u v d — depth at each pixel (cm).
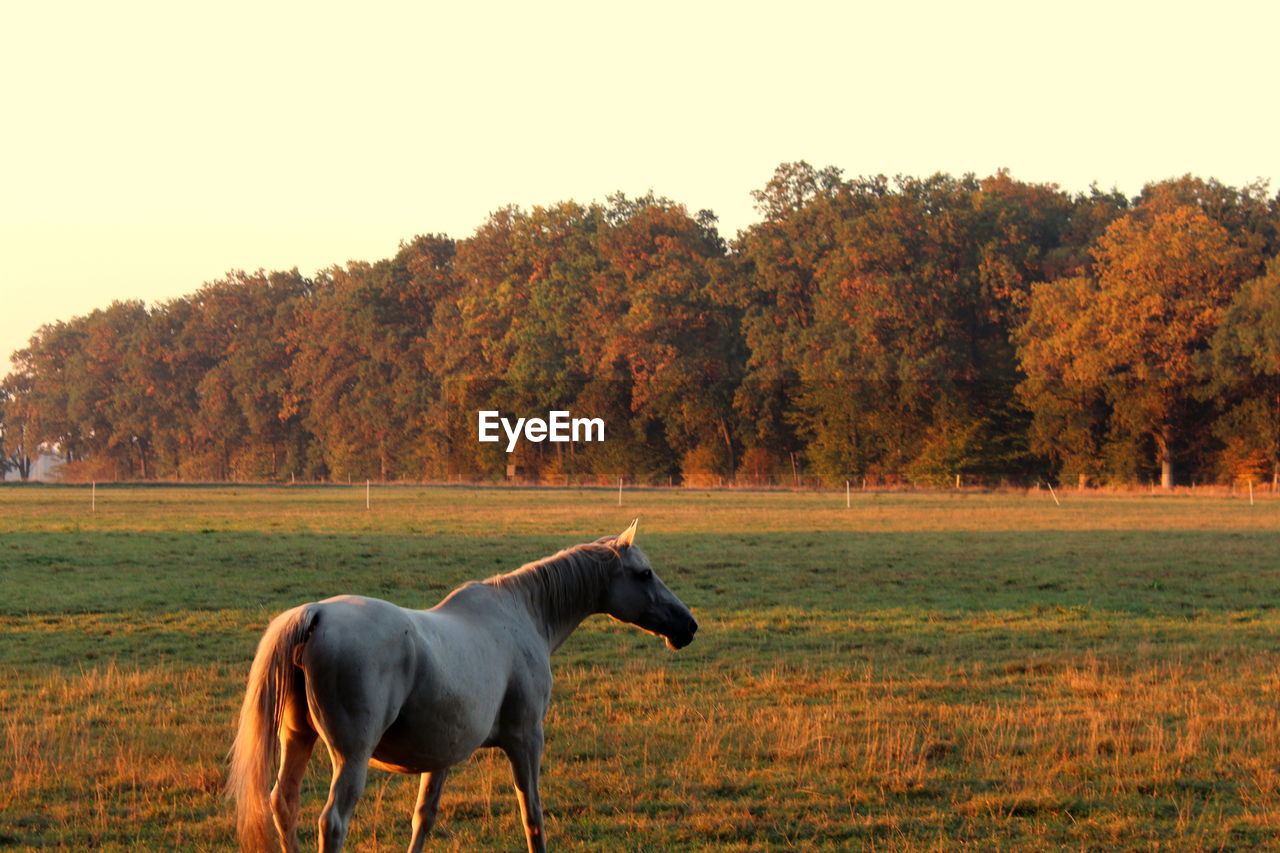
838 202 8825
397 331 10612
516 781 732
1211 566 2653
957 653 1617
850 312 7788
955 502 5428
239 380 11944
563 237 9919
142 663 1517
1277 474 6619
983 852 800
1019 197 8969
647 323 8331
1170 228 6962
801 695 1325
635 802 906
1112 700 1286
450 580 2331
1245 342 6328
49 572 2422
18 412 14362
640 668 1493
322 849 591
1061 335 6875
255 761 606
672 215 9462
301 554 2778
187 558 2672
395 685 626
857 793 925
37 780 943
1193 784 962
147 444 13600
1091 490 6662
